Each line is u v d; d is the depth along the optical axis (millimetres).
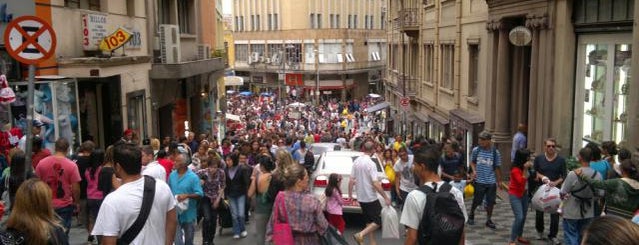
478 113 20047
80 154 9500
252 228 11516
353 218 12430
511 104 17266
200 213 10836
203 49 26594
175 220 4855
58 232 4348
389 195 11688
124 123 16703
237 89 84312
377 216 9789
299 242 6484
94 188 8953
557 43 13961
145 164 8797
